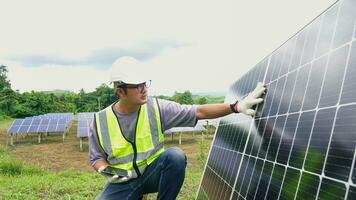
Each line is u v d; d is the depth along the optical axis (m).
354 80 3.07
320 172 3.14
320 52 4.02
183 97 73.81
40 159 31.08
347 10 3.68
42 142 44.41
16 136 47.44
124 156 5.43
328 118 3.31
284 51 5.44
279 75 5.26
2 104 76.00
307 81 4.11
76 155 33.97
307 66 4.27
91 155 5.61
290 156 3.90
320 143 3.29
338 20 3.84
